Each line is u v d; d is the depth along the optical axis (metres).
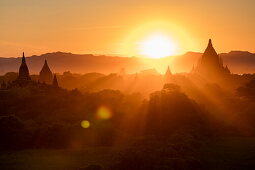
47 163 74.06
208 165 69.75
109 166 66.69
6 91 133.12
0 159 79.19
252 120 106.25
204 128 100.38
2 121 95.25
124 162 66.06
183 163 66.38
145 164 65.69
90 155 80.56
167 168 63.12
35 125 102.00
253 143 88.50
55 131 95.00
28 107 121.06
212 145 87.12
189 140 82.94
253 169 66.81
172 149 72.81
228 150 81.50
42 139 93.88
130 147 76.38
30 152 86.38
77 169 66.50
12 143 92.88
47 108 120.19
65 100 124.06
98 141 94.50
